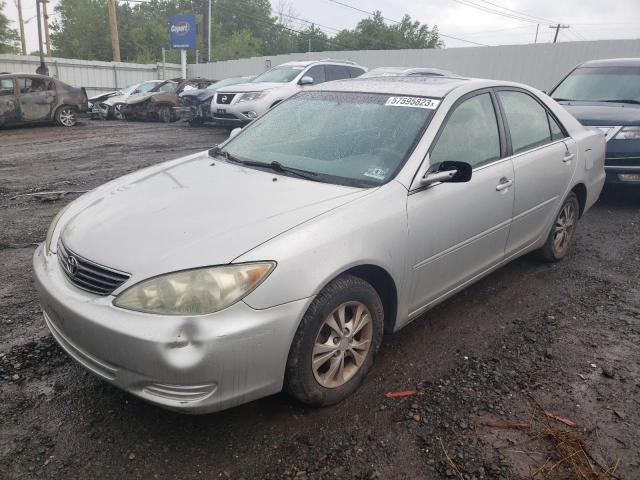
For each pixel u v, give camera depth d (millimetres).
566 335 3670
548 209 4465
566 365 3297
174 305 2295
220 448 2516
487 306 4094
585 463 2496
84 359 2543
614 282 4598
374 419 2748
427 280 3279
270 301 2389
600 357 3398
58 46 53188
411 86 3830
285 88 13133
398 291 3057
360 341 2941
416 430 2674
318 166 3320
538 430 2699
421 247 3125
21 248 5059
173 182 3285
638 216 6719
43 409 2746
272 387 2504
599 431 2709
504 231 3916
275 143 3723
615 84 7922
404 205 3008
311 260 2521
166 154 11000
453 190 3332
